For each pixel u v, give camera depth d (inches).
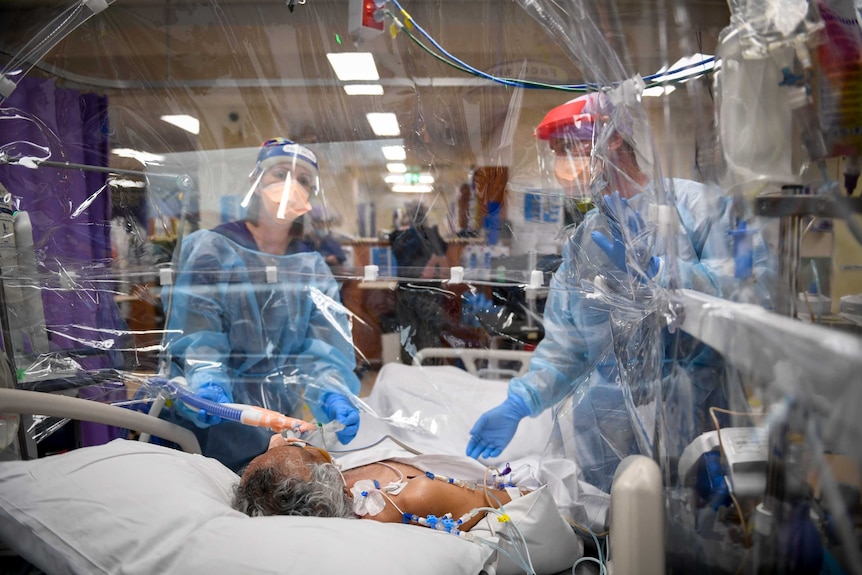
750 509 26.3
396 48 63.0
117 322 62.4
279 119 67.2
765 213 24.8
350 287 66.9
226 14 65.1
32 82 61.6
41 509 39.3
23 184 58.6
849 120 23.4
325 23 64.1
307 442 53.6
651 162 34.1
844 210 22.8
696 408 31.5
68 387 55.7
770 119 25.3
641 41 34.3
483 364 68.2
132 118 65.8
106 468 42.4
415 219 66.0
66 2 57.6
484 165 63.7
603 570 42.0
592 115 41.9
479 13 60.2
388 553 34.7
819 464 20.6
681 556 30.1
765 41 25.3
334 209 66.7
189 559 34.4
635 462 29.2
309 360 64.2
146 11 65.2
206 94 66.8
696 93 31.7
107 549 36.3
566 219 57.7
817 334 18.4
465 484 49.6
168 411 60.0
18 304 55.1
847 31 24.4
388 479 50.3
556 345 56.1
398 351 68.4
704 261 32.0
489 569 39.7
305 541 34.9
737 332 24.5
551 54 60.9
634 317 39.5
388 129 65.8
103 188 62.5
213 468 49.0
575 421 54.4
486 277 64.6
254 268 64.3
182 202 65.2
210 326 62.0
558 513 43.6
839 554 22.1
